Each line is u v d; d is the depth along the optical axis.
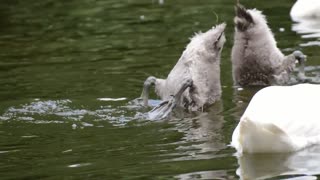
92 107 13.12
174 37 18.47
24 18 22.06
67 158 10.45
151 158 10.32
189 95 13.24
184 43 17.77
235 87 14.71
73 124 12.19
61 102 13.46
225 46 17.31
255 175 9.48
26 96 13.92
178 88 13.46
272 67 14.98
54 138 11.45
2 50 18.20
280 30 18.53
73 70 15.88
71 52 17.66
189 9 21.72
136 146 10.92
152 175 9.61
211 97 13.69
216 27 14.14
